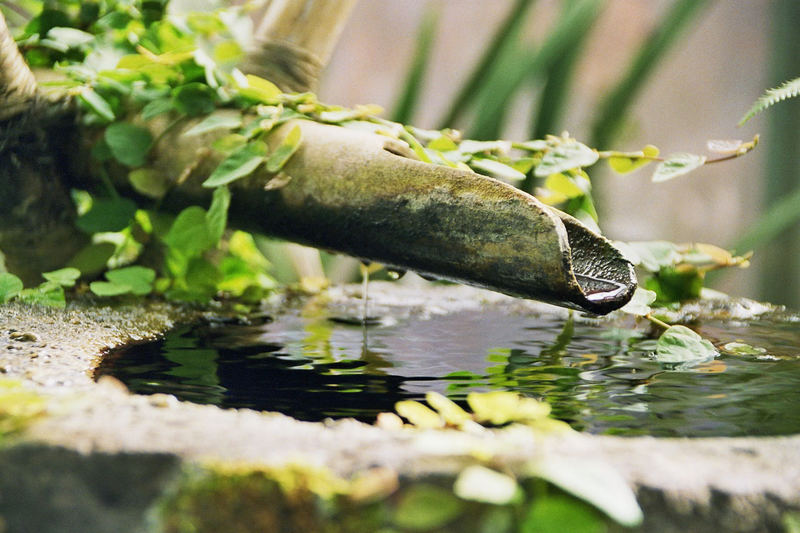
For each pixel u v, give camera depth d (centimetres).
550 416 223
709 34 660
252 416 216
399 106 318
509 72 300
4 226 252
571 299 228
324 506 179
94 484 184
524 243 230
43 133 250
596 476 177
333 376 231
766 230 339
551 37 299
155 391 227
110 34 256
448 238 233
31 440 189
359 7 657
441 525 177
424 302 259
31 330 237
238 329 246
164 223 252
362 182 238
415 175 236
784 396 227
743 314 253
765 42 655
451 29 658
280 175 242
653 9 623
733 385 230
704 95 664
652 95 665
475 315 253
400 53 663
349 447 191
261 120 245
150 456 184
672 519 177
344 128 244
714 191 653
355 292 263
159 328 244
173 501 182
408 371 233
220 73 247
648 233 636
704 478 182
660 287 256
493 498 171
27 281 255
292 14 259
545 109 304
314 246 243
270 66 258
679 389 229
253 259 263
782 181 438
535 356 237
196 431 199
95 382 227
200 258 255
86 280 256
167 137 248
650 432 221
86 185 253
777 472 187
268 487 180
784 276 434
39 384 224
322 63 261
